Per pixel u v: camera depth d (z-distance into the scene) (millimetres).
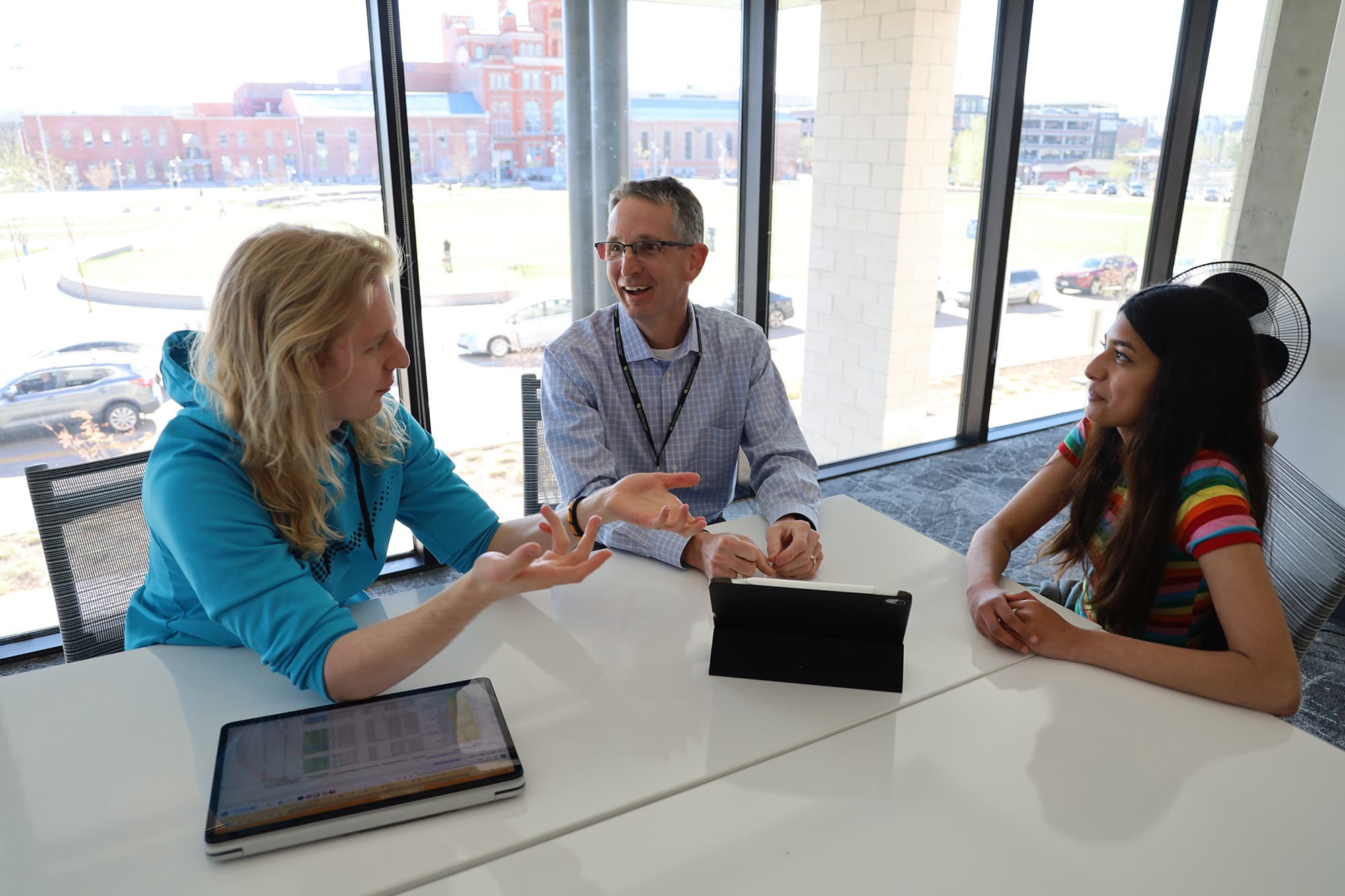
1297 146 3611
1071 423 4566
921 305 3891
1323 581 1363
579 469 1799
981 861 886
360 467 1393
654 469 2014
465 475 3043
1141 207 4512
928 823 938
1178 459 1364
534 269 2934
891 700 1167
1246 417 1363
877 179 3523
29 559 2445
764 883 854
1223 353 1345
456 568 1612
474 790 950
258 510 1182
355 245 1147
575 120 2854
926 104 3535
